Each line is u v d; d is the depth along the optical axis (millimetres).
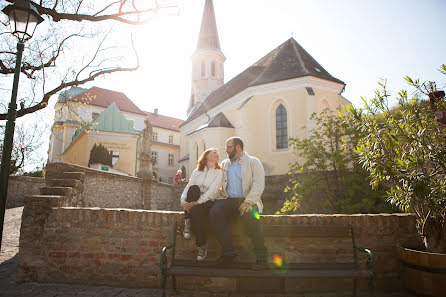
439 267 3459
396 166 4023
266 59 28812
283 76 22297
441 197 3676
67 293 3877
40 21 5324
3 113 9906
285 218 4113
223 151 24328
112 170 20781
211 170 4008
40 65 10359
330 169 10391
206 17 39844
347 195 9641
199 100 38156
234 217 3910
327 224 4113
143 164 15773
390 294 3922
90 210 4367
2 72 9609
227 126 24734
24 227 4430
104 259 4266
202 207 3820
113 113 24016
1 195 4531
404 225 4180
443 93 4457
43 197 4508
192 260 3758
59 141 40094
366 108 4555
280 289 3992
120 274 4215
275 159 21641
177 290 4031
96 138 22781
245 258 4113
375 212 9375
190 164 28750
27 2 5109
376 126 4312
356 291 3885
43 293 3867
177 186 18328
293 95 21562
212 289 4039
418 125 4035
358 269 3484
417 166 3828
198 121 33312
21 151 21656
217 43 39562
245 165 4039
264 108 22484
